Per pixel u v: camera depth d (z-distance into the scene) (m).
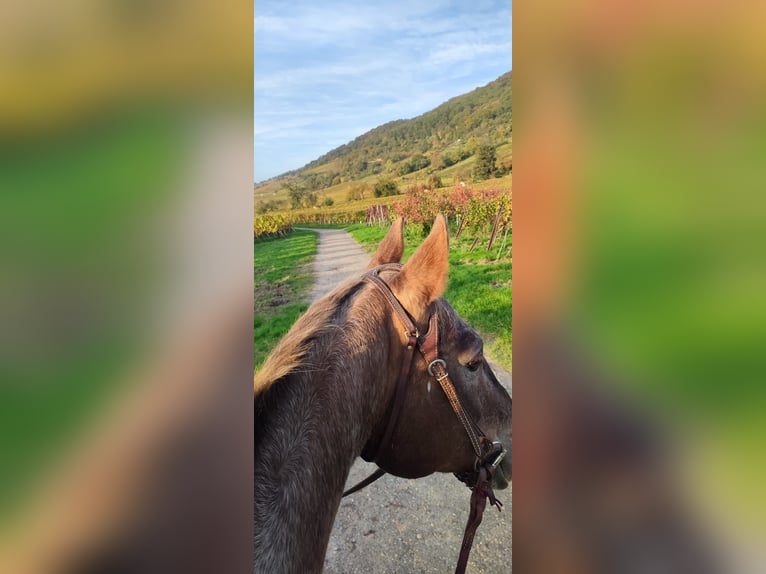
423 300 1.06
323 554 0.89
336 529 1.66
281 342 0.97
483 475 1.15
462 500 1.80
